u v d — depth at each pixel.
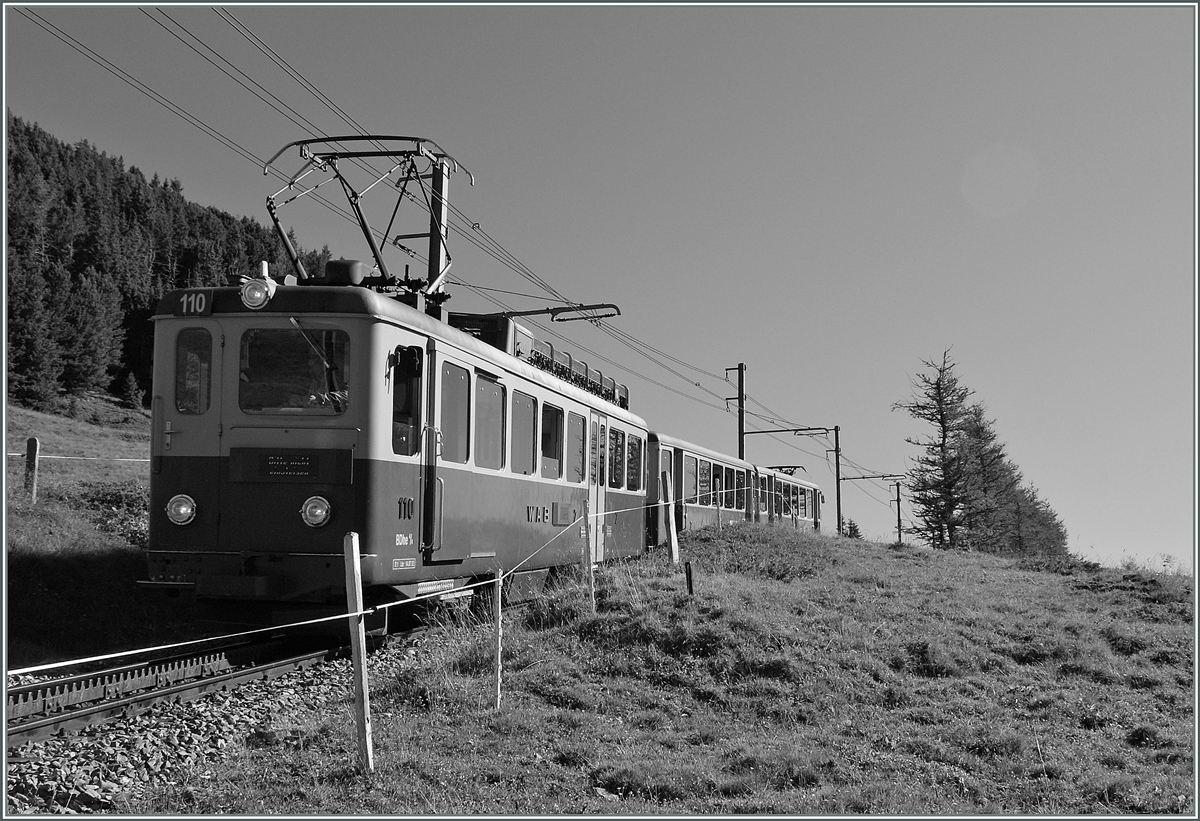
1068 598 15.31
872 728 8.02
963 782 6.90
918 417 50.66
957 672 10.08
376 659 9.79
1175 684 10.50
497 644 8.05
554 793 6.12
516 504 12.94
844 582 15.02
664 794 6.25
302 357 9.54
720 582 12.51
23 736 6.46
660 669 9.18
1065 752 7.75
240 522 9.43
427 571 10.48
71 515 15.32
